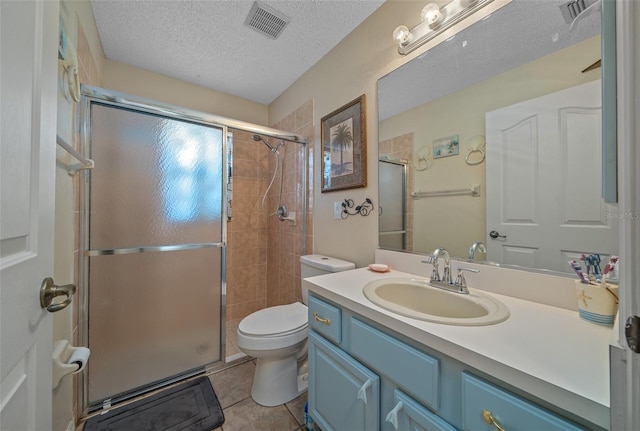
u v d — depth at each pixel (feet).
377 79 4.86
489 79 3.38
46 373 2.00
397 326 2.45
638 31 1.05
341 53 5.64
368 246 5.06
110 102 4.60
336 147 5.75
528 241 3.01
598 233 2.54
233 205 8.09
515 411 1.67
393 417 2.33
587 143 2.62
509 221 3.18
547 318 2.45
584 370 1.64
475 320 2.36
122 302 4.78
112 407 4.49
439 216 3.94
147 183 5.05
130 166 4.86
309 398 3.85
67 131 3.58
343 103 5.60
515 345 1.95
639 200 1.06
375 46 4.89
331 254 5.97
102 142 4.57
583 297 2.42
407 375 2.35
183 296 5.47
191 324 5.57
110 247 4.66
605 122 1.27
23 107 1.68
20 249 1.67
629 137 1.08
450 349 2.02
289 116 7.56
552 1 2.88
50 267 2.05
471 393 1.89
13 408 1.57
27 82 1.73
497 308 2.66
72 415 3.89
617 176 1.20
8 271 1.50
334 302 3.34
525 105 3.06
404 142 4.43
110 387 4.63
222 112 7.88
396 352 2.46
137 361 4.92
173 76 6.99
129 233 4.85
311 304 3.82
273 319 5.02
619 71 1.13
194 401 4.68
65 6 3.38
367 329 2.80
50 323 2.08
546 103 2.90
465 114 3.63
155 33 5.35
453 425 2.03
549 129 2.87
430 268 3.99
